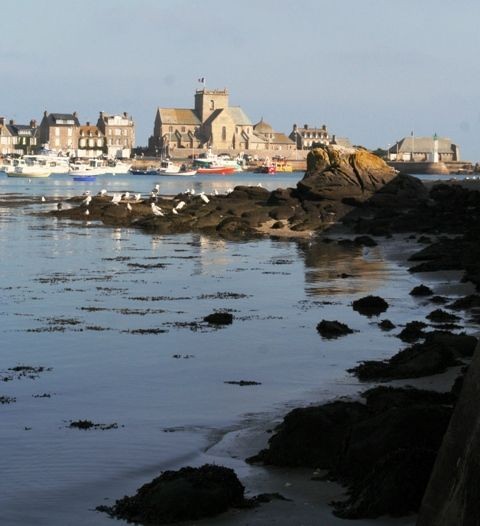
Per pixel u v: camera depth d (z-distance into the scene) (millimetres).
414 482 9492
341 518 9531
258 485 10797
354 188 62812
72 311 24906
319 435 11570
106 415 14531
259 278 32156
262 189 74625
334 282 30922
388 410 11102
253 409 14836
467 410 7086
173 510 9781
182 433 13383
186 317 24094
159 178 189375
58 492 10828
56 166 195250
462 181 91938
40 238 48562
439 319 23156
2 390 16250
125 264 36500
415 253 39062
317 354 19375
